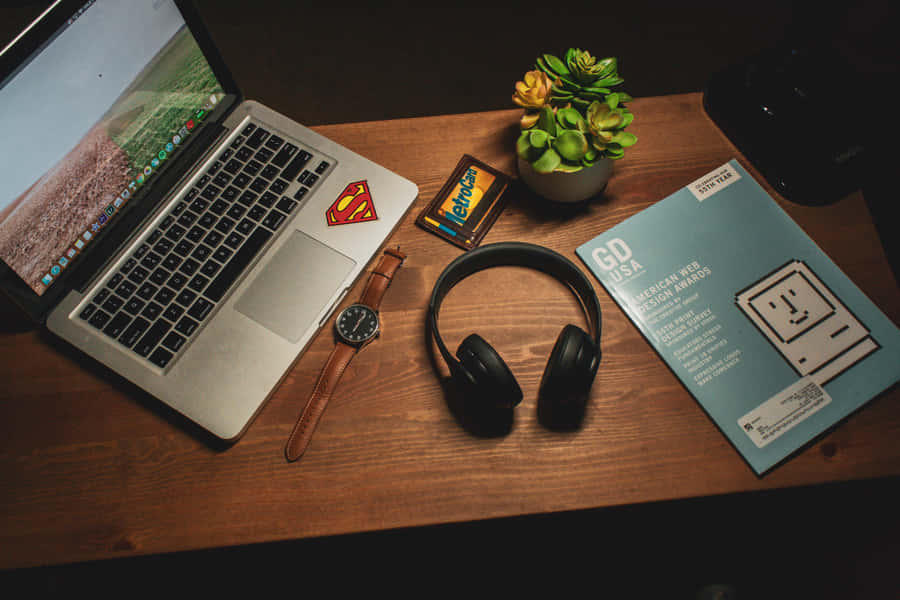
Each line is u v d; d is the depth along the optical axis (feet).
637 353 2.60
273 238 2.71
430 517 2.38
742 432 2.45
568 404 2.50
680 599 4.15
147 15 2.39
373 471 2.45
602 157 2.53
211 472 2.47
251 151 2.83
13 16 6.11
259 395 2.50
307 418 2.50
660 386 2.54
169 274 2.64
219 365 2.53
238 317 2.59
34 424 2.56
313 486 2.44
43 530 2.42
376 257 2.77
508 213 2.84
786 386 2.50
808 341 2.56
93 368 2.63
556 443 2.46
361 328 2.61
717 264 2.69
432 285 2.73
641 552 4.30
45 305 2.53
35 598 4.33
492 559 4.35
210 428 2.45
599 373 2.57
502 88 5.94
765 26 6.05
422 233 2.81
